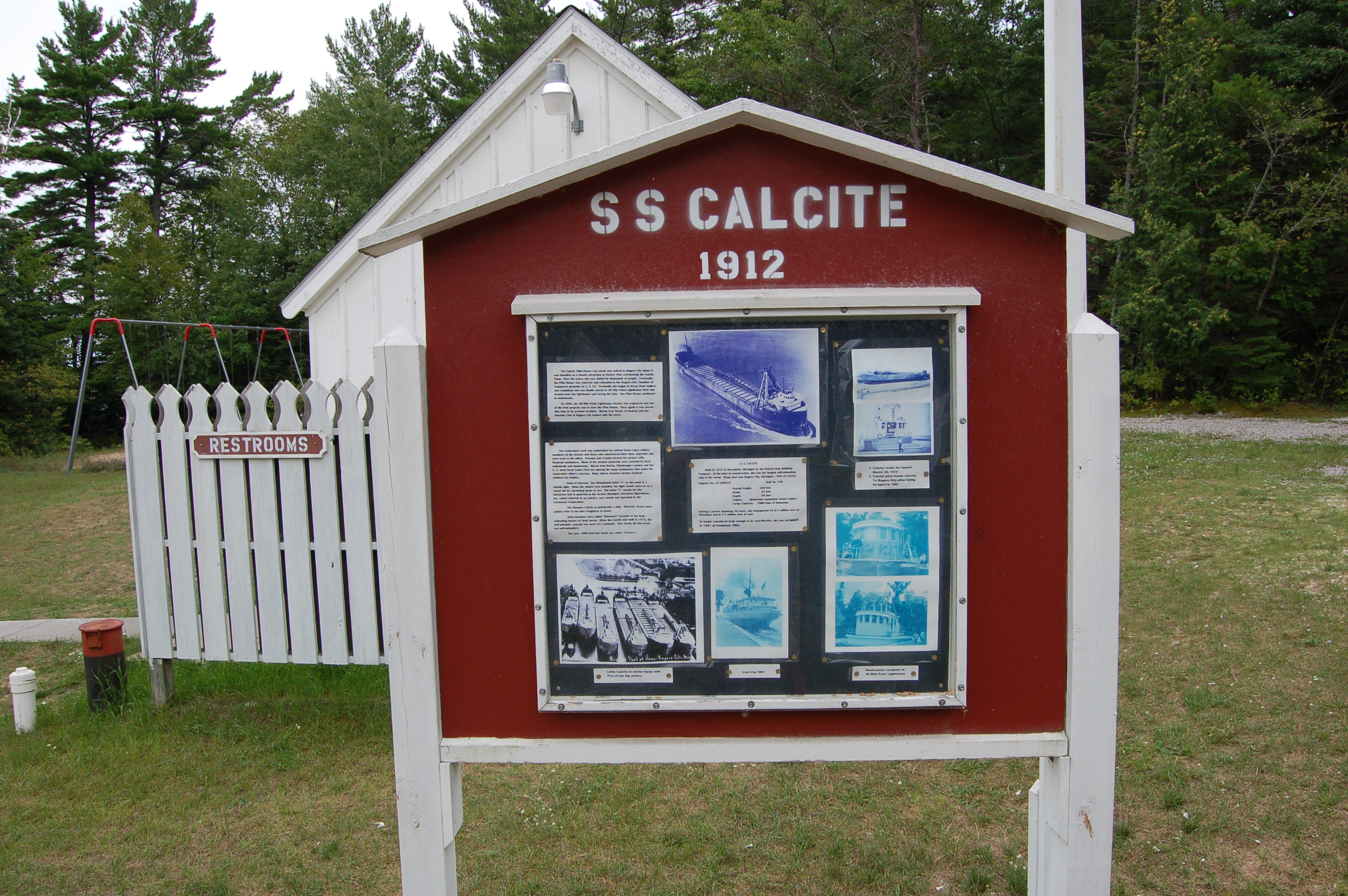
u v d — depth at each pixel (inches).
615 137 320.8
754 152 110.5
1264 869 147.3
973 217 110.7
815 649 113.0
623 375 111.0
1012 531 112.3
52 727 223.5
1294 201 1033.5
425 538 112.0
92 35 1855.3
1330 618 249.8
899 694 113.3
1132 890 143.9
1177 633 254.1
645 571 112.5
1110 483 110.0
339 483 222.8
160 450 231.0
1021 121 1380.4
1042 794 121.1
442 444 113.2
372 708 226.1
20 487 694.5
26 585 385.1
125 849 165.0
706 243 111.1
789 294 109.1
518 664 114.4
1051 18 151.8
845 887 147.1
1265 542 331.6
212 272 1611.7
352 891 150.6
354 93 1765.5
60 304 1630.2
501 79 320.8
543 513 112.3
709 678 113.3
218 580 229.3
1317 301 1101.1
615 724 114.4
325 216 1585.9
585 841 162.6
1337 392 1043.3
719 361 110.8
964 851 156.0
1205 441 681.0
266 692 237.0
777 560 112.3
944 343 110.7
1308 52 1106.7
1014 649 113.3
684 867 154.2
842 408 111.0
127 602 351.9
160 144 1879.9
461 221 110.7
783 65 1226.6
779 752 113.1
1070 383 110.3
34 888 153.0
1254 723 195.8
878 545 112.1
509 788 184.7
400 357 110.4
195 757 203.0
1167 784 173.8
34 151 1720.0
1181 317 1017.5
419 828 114.7
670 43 1608.0
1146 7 1236.5
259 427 223.0
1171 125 1056.8
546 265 111.9
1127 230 107.1
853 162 110.3
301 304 337.7
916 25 1200.8
